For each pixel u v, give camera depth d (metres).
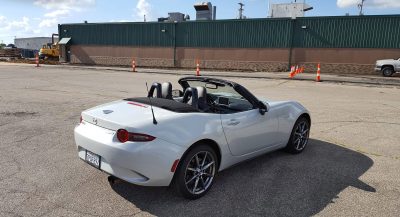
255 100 4.80
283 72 28.55
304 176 4.69
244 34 32.06
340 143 6.38
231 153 4.37
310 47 29.47
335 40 28.39
